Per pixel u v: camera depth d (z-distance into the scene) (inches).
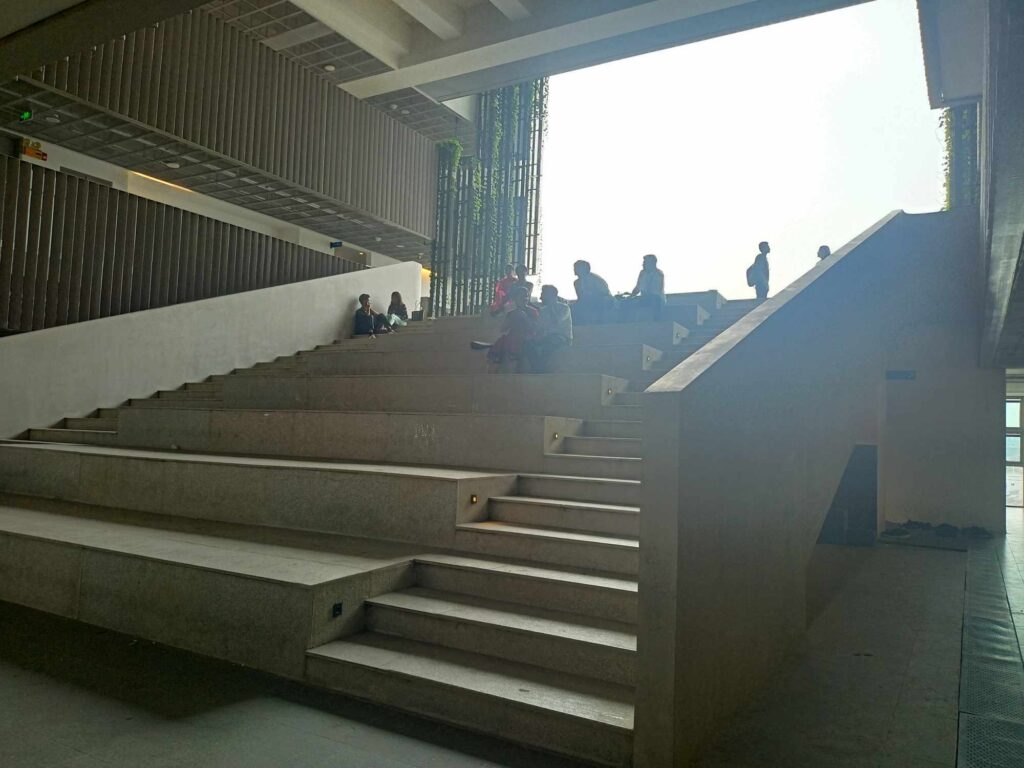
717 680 128.2
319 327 543.2
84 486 274.2
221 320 470.6
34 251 406.0
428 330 508.1
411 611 153.9
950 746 122.6
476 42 590.2
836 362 243.4
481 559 177.2
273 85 600.1
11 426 368.2
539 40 579.8
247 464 232.2
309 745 118.4
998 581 273.6
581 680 132.0
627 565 162.2
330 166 652.1
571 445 245.0
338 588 153.2
